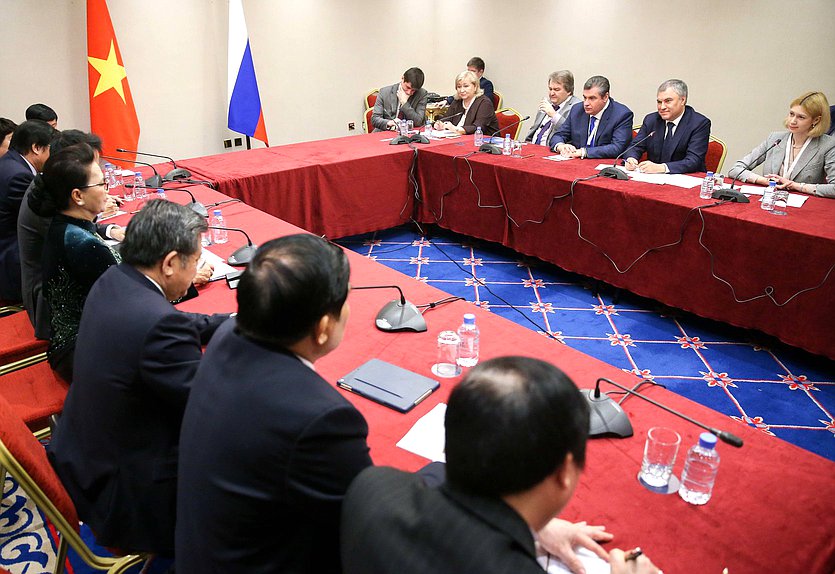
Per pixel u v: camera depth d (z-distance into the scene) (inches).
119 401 49.6
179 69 204.5
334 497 35.6
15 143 105.4
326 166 149.8
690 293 116.8
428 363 61.4
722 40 185.9
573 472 28.1
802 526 41.6
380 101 215.3
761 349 115.0
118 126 187.0
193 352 51.1
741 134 190.2
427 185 166.7
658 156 147.3
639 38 204.5
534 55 236.5
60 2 176.9
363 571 28.3
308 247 38.1
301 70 232.4
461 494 27.6
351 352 63.4
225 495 35.8
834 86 168.4
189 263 56.4
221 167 146.7
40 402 70.3
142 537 51.7
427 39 266.2
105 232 98.5
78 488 52.1
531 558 26.1
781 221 103.3
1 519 73.9
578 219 131.9
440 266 155.0
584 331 122.1
